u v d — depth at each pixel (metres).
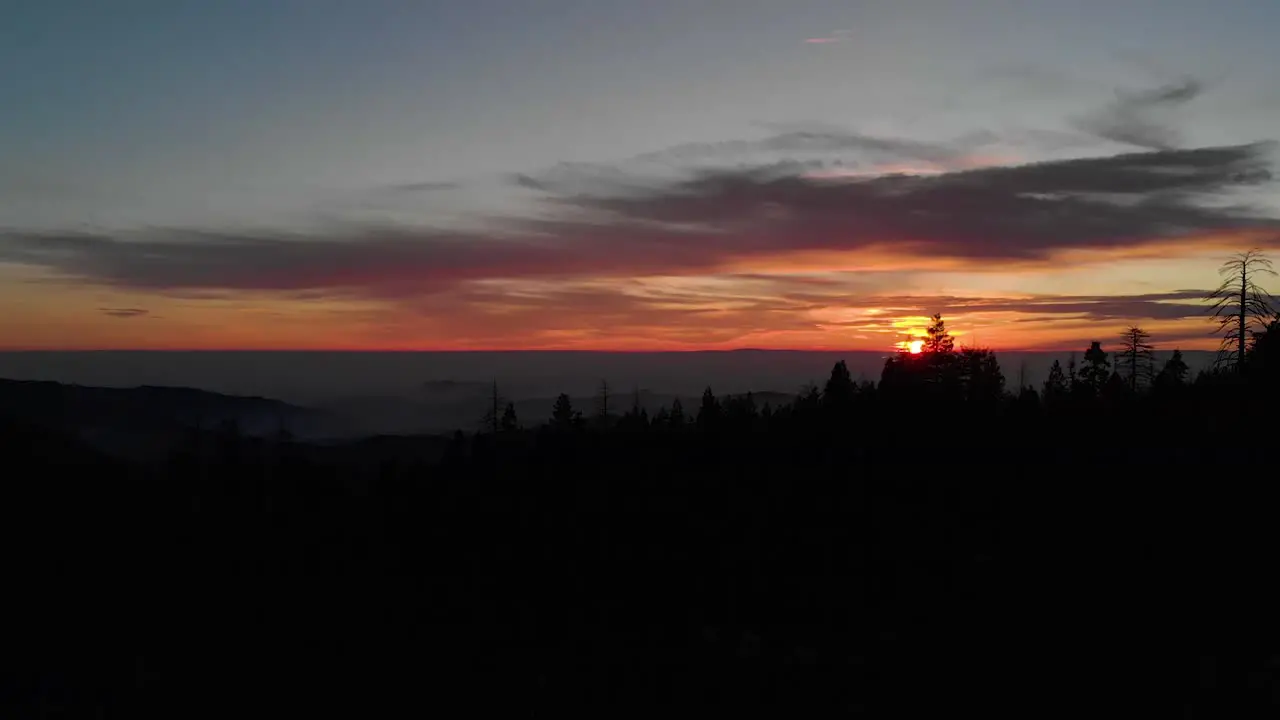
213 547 47.97
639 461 53.25
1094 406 57.22
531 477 53.56
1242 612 28.53
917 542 38.94
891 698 25.80
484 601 39.66
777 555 39.78
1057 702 23.97
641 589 38.75
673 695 28.36
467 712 29.33
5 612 38.41
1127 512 38.44
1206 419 48.22
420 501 52.97
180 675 33.56
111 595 41.50
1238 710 22.39
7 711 30.64
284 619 39.16
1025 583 33.28
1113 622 28.83
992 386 67.75
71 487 54.44
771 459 50.81
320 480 59.22
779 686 27.77
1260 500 37.09
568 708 28.52
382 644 36.06
